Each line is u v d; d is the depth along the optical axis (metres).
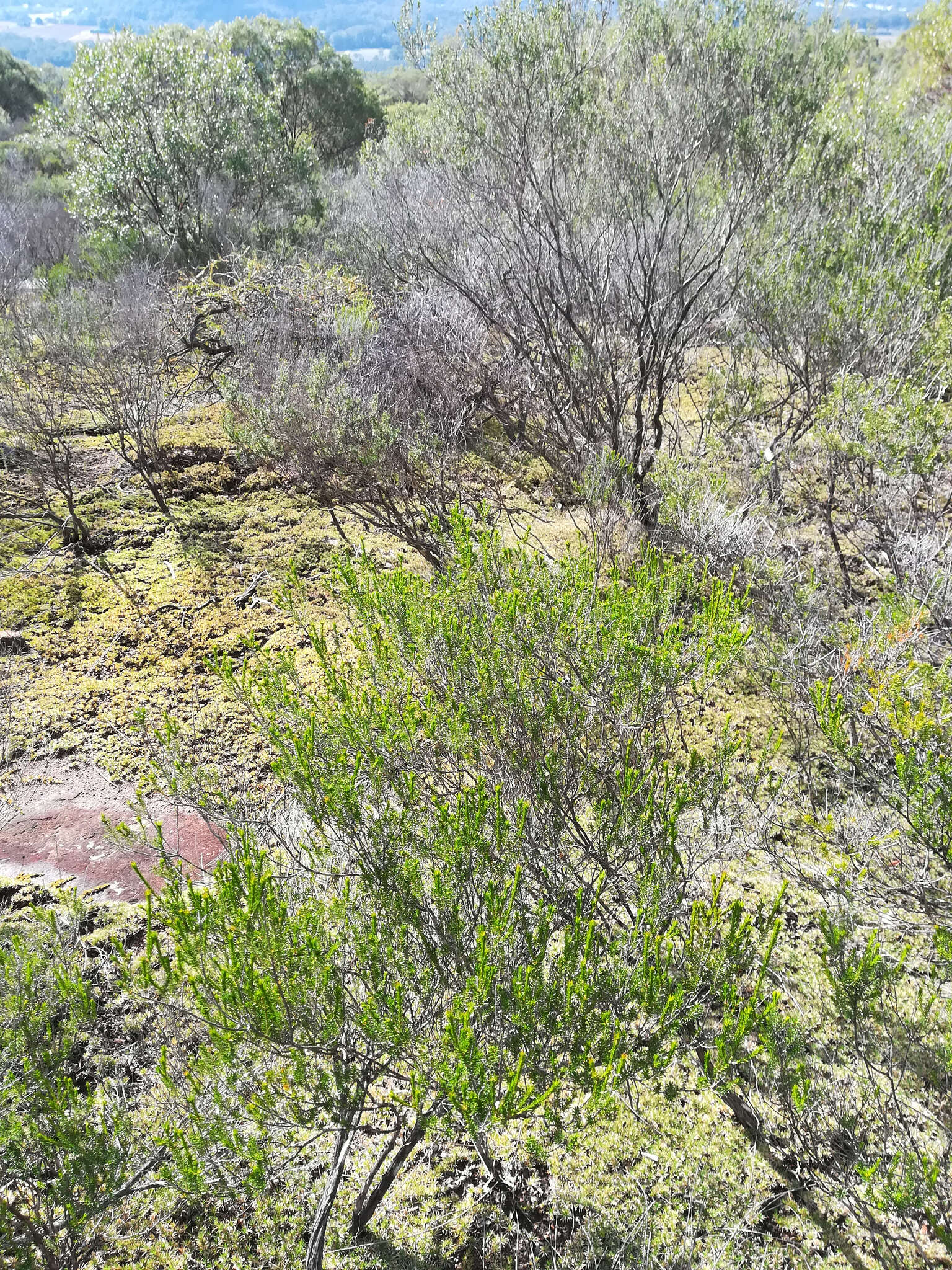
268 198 11.53
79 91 10.38
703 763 2.60
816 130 5.96
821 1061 2.45
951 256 4.85
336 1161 2.01
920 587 3.71
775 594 3.85
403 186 6.81
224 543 5.73
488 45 5.37
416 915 1.91
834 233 5.32
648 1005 1.73
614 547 4.62
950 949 2.14
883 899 2.65
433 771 2.41
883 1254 2.07
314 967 1.70
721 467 5.33
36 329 6.93
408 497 5.45
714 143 5.93
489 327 6.02
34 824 3.46
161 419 7.35
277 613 4.89
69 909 2.43
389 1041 1.68
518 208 5.24
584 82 5.61
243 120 11.38
